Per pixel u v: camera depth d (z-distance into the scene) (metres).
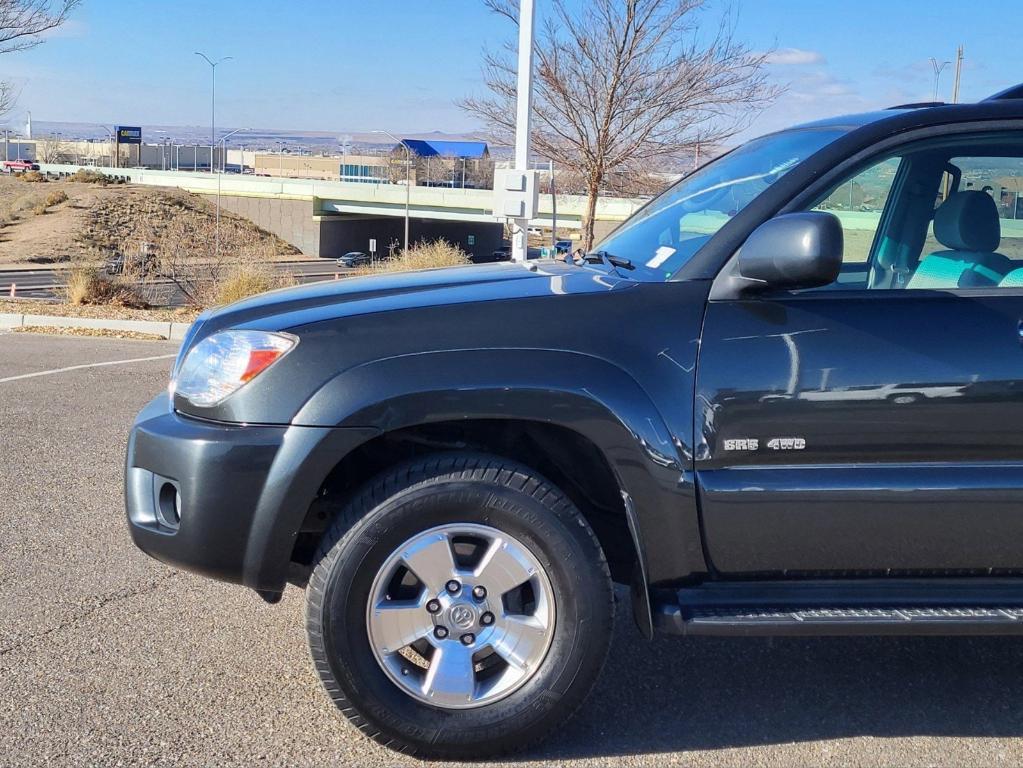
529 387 2.97
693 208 3.65
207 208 83.88
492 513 2.98
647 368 3.03
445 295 3.20
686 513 3.03
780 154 3.55
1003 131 3.22
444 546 3.01
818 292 3.10
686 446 3.01
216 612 4.23
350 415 2.96
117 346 12.75
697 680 3.68
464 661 3.04
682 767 3.06
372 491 3.01
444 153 110.00
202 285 18.25
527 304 3.10
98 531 5.24
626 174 18.69
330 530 3.03
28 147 179.88
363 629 2.99
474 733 3.01
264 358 3.05
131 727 3.25
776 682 3.67
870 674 3.74
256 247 22.66
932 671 3.77
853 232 3.25
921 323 3.05
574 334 3.04
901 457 3.04
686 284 3.12
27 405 8.49
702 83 18.06
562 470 3.31
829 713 3.42
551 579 3.01
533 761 3.09
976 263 3.28
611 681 3.66
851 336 3.03
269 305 3.32
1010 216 3.30
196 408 3.12
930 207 3.30
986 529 3.05
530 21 12.52
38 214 72.44
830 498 3.00
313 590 2.98
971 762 3.10
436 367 2.99
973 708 3.47
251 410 3.02
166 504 3.16
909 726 3.34
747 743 3.21
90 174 93.56
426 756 3.06
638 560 3.02
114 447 7.05
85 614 4.17
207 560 3.03
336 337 3.04
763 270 2.93
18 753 3.07
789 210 3.18
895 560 3.08
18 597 4.34
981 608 3.04
